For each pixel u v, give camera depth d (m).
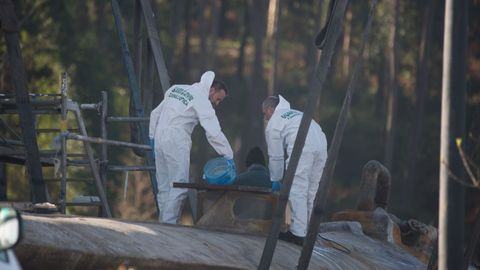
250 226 25.19
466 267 27.84
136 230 20.92
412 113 117.31
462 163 22.00
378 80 132.12
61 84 26.56
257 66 117.00
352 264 26.84
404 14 126.00
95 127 71.25
